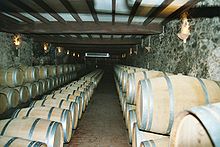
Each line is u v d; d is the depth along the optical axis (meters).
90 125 7.09
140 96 3.37
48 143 3.70
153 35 9.23
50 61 16.20
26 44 11.48
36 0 5.10
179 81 3.14
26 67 9.51
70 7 5.62
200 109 1.61
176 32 6.04
